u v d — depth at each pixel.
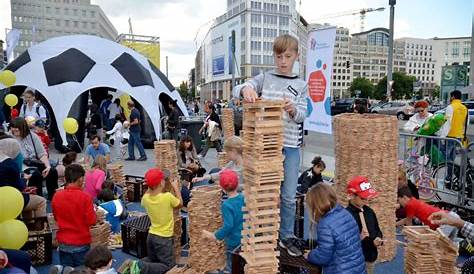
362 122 4.77
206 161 13.38
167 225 4.76
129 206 7.93
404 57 156.88
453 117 8.04
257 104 2.88
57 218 4.49
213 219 4.83
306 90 3.60
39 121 10.35
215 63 100.88
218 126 14.08
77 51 14.83
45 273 4.97
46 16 103.44
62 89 13.92
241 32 92.50
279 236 3.74
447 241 4.41
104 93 19.91
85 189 6.66
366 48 145.25
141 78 15.12
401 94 90.62
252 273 3.09
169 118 14.73
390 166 4.94
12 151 5.16
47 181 7.64
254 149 2.94
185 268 4.54
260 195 3.00
